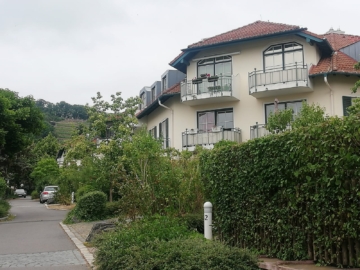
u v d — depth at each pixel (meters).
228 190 9.23
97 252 8.70
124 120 27.28
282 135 7.66
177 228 9.30
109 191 25.50
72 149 27.95
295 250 7.48
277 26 25.09
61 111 140.38
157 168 12.65
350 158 6.12
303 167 7.12
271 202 8.03
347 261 6.62
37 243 13.49
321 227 7.01
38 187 57.53
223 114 25.72
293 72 22.42
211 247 7.32
